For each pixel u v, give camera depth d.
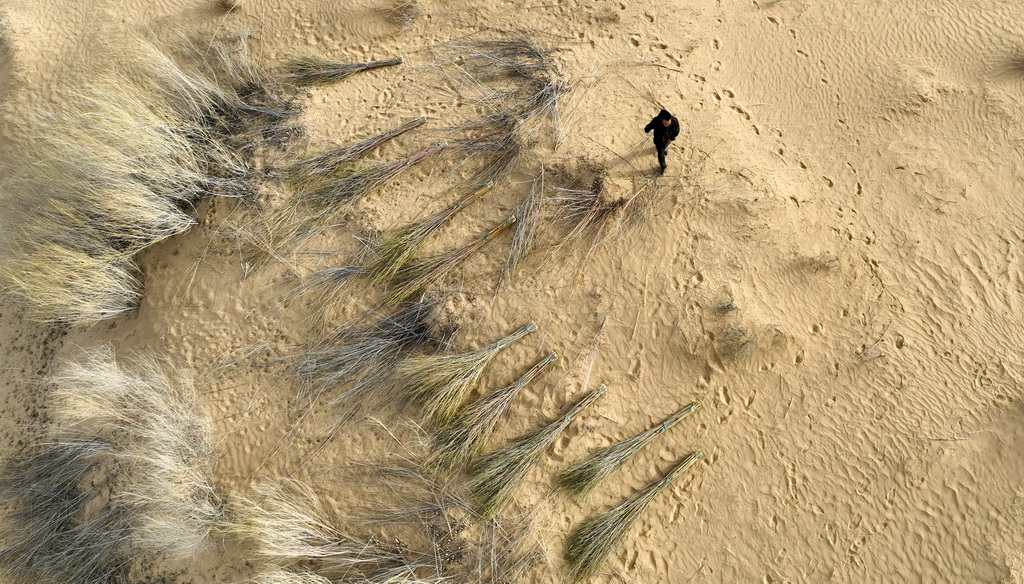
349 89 8.52
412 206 7.45
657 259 7.09
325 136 8.01
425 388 6.51
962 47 9.13
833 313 7.26
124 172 7.06
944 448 6.70
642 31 8.91
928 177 8.27
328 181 7.60
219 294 7.28
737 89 8.87
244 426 6.76
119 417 6.90
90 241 7.32
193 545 6.32
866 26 9.28
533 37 8.77
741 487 6.55
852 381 6.95
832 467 6.65
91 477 6.95
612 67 8.45
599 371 6.77
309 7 9.16
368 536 6.29
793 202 7.87
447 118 8.02
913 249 7.75
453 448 6.41
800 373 6.95
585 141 7.61
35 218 7.48
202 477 6.53
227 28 9.10
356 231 7.32
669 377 6.81
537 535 6.23
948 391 6.95
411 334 6.87
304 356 6.90
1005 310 7.45
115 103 7.43
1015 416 6.85
